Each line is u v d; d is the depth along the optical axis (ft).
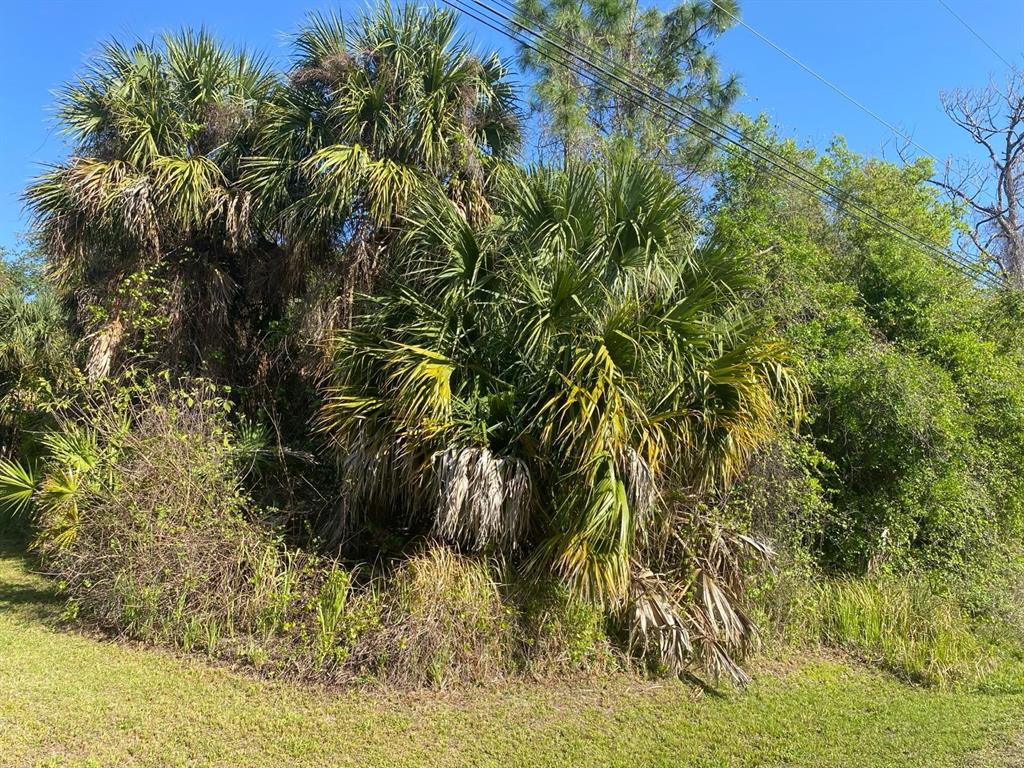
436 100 25.58
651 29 49.29
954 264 38.75
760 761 16.58
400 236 24.03
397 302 22.02
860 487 30.30
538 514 20.57
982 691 23.12
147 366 27.40
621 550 18.85
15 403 38.11
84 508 22.85
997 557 30.89
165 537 21.40
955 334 34.30
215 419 24.26
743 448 21.08
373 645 19.34
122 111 27.58
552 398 19.22
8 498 26.45
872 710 20.53
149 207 26.35
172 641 20.80
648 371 20.03
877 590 27.17
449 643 19.44
